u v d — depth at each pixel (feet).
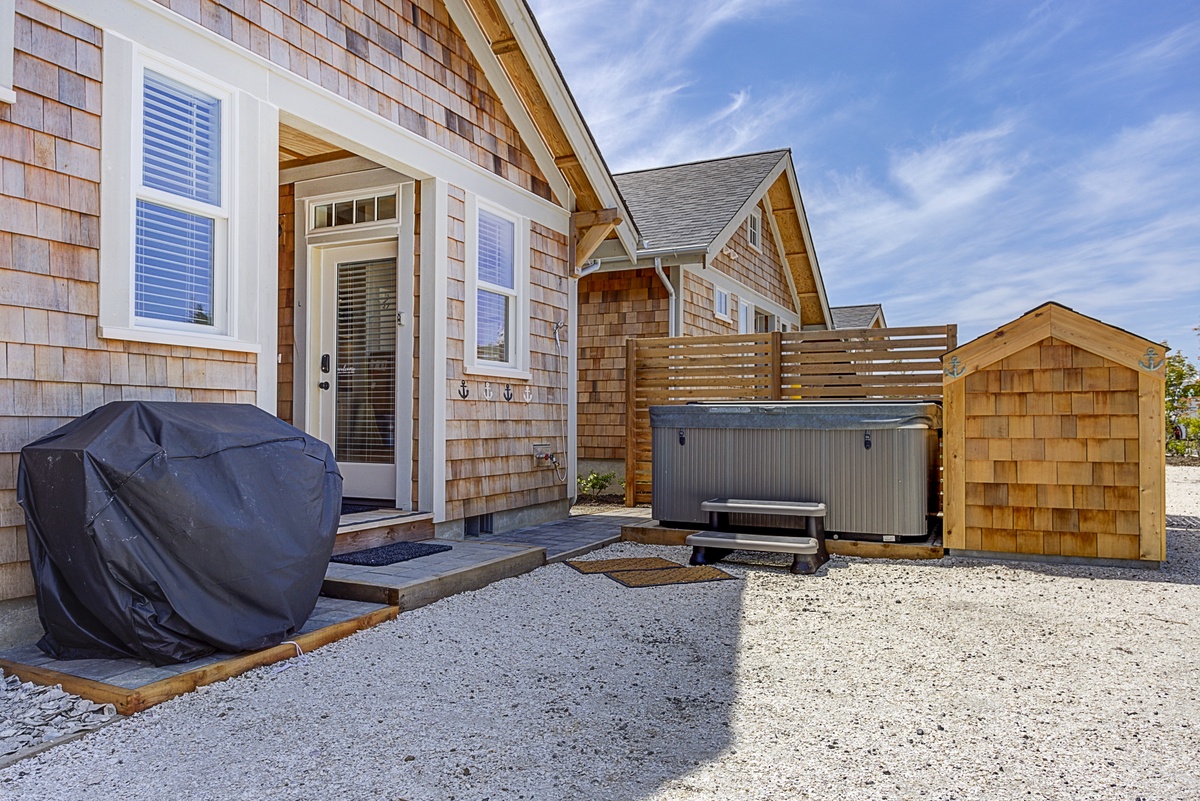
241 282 14.83
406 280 20.59
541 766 8.07
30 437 11.47
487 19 21.40
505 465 23.15
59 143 11.85
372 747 8.52
